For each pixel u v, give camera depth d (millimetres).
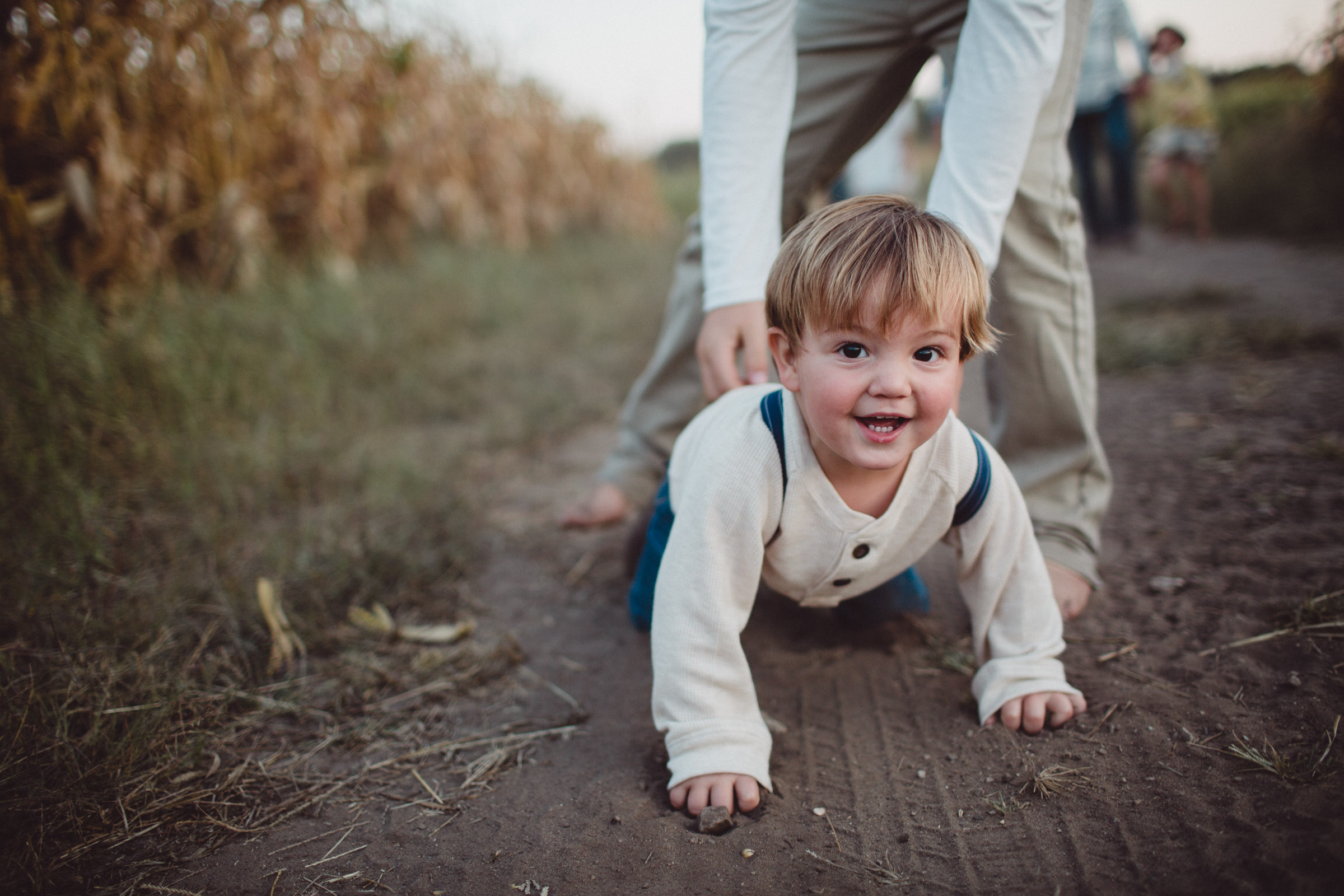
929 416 1007
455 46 5031
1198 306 3854
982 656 1342
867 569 1228
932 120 7148
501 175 5980
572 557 2012
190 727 1339
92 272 2977
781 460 1113
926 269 959
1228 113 8562
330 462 2377
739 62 1409
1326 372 2660
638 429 2129
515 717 1422
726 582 1153
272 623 1556
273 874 1077
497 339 3855
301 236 4254
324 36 3762
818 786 1205
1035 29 1277
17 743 1175
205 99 3336
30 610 1541
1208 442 2258
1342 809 1007
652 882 1037
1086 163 6188
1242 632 1399
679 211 11062
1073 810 1092
